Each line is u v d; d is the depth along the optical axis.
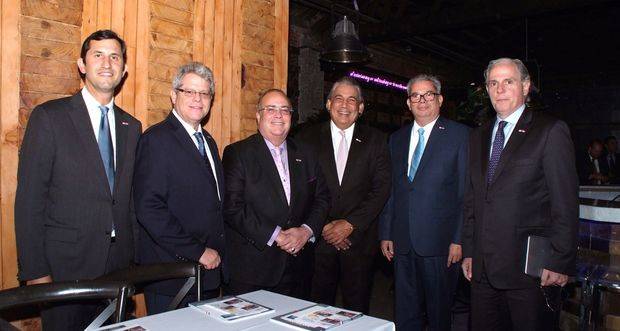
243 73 3.19
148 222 2.10
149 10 2.71
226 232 2.53
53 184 1.97
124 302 1.71
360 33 7.38
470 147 2.44
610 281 2.40
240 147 2.54
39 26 2.31
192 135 2.32
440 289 2.69
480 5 6.40
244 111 3.21
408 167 2.83
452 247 2.66
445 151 2.69
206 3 2.97
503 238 2.17
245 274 2.42
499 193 2.19
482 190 2.29
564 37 9.64
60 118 1.99
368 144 2.90
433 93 2.71
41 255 1.92
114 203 2.10
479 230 2.28
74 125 2.02
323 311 1.63
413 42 8.61
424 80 2.73
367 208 2.83
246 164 2.47
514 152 2.18
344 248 2.82
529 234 2.14
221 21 3.06
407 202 2.77
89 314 2.19
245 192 2.46
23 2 2.26
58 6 2.37
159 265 2.00
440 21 6.70
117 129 2.17
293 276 2.50
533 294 2.14
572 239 2.04
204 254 2.18
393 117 8.91
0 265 2.20
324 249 2.85
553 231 2.08
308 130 3.11
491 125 2.40
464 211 2.47
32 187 1.90
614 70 10.72
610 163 7.75
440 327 2.70
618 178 7.64
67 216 1.97
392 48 8.64
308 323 1.50
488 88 2.29
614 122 10.89
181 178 2.20
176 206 2.20
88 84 2.09
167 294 2.17
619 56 10.08
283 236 2.39
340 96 2.88
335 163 2.91
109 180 2.10
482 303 2.29
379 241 3.06
